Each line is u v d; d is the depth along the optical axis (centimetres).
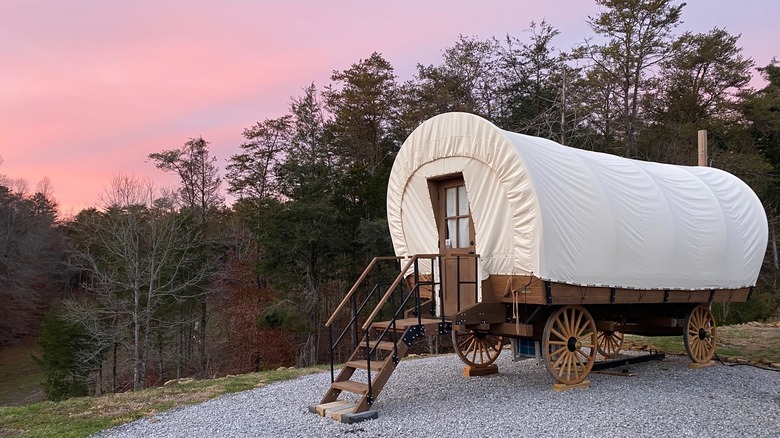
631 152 2362
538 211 649
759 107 2719
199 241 2130
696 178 924
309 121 2667
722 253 885
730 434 527
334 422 602
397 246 859
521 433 537
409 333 656
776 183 2811
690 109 2709
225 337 2344
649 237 769
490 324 741
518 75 2758
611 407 631
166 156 2905
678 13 2267
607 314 852
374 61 2823
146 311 1812
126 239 1820
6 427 634
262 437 560
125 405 728
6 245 3100
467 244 760
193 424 623
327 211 2091
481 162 713
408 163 824
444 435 539
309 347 2198
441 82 2675
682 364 941
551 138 2173
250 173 3158
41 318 3100
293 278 2173
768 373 859
